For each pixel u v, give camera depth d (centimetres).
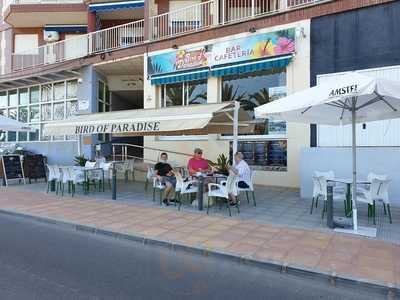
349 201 815
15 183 1462
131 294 428
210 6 1546
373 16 1055
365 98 693
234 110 965
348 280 465
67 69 1781
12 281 464
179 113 943
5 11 2108
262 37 1263
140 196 1116
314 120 831
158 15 1572
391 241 623
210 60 1388
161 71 1520
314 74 1155
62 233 728
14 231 743
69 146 1845
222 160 1084
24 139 2144
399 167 946
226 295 432
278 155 1267
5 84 2125
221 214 843
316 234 667
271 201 1005
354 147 696
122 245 644
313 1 1180
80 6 2005
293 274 505
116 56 1652
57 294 423
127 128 999
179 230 704
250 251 575
